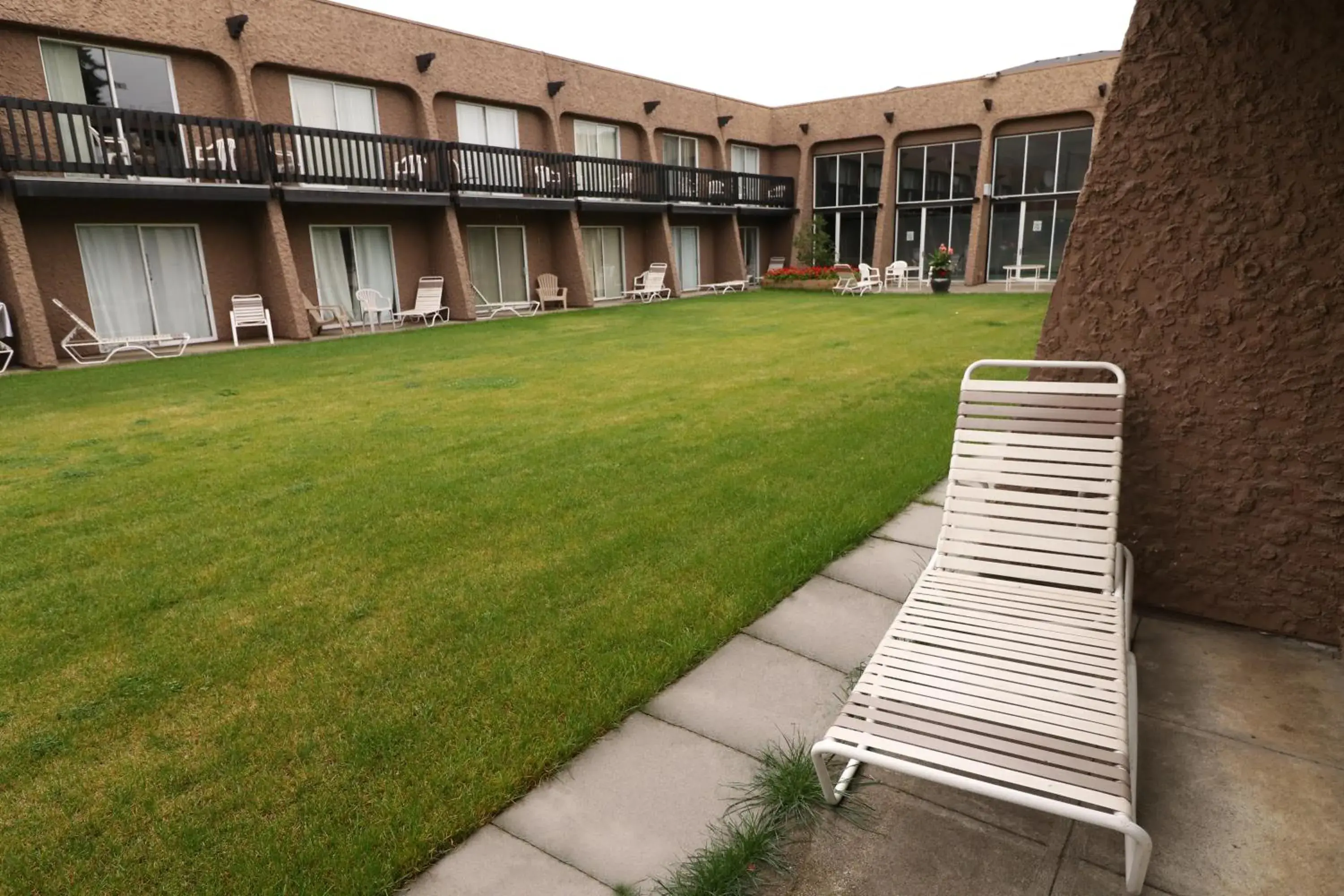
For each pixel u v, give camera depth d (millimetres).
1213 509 3172
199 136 13891
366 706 2904
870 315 16203
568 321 16828
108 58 13047
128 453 6727
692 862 2119
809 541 4195
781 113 27344
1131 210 3123
